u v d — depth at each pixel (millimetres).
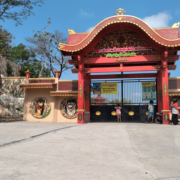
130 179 3928
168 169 4559
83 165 4738
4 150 5949
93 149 6293
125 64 16891
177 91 15141
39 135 8734
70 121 17312
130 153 5895
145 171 4406
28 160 5031
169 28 14781
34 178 3871
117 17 13883
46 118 17734
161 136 8562
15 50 36875
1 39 29578
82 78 15188
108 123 14992
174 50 14180
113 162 5023
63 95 16953
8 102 18047
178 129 10641
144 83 16328
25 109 18031
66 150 6109
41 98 18000
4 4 19172
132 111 16219
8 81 18375
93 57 15305
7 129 10453
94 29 14188
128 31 15109
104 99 16750
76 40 15430
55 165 4695
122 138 8133
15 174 4047
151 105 14742
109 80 16828
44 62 33812
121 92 16562
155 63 16469
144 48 14758
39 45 33094
